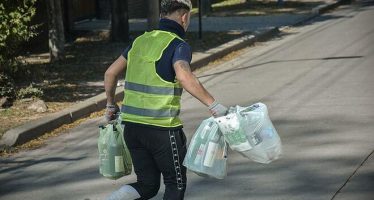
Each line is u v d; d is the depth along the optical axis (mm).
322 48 38594
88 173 17938
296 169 17125
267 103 25156
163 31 11898
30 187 17031
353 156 17922
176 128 11680
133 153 12055
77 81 30266
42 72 31750
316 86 27766
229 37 43469
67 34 45406
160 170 11961
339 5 65625
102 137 12805
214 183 16391
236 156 18484
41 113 24219
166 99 11570
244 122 11547
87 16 52562
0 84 26625
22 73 30547
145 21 53844
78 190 16547
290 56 36719
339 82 28297
